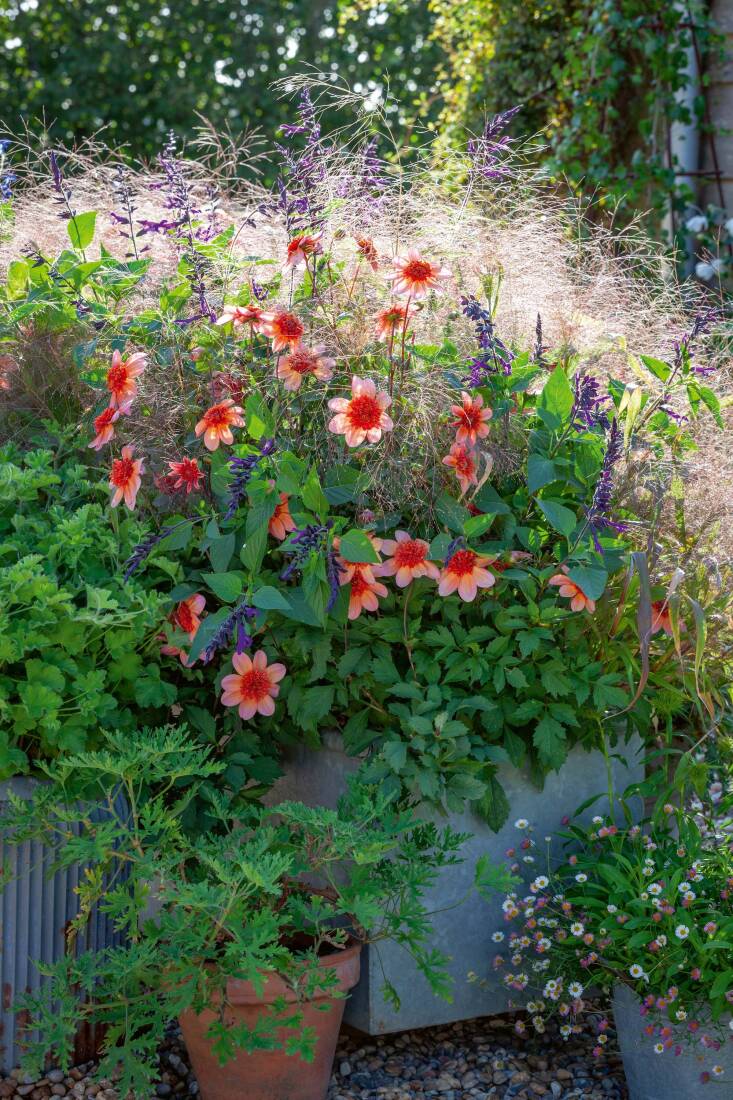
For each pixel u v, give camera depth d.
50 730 2.29
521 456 2.67
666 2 5.49
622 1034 2.46
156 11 11.76
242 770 2.65
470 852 2.66
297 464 2.45
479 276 2.94
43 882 2.47
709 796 2.77
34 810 2.29
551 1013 2.56
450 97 6.69
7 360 3.03
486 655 2.60
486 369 2.57
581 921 2.54
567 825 2.72
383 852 2.39
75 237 2.95
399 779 2.51
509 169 3.21
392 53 11.74
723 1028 2.32
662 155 5.63
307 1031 2.16
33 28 11.63
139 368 2.57
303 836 2.52
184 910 2.30
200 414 2.72
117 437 2.82
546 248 3.23
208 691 2.77
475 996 2.68
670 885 2.39
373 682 2.65
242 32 11.85
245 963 2.04
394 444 2.55
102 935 2.59
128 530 2.59
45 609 2.28
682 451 2.95
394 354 2.68
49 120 11.41
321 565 2.38
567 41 6.02
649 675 2.78
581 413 2.56
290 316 2.56
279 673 2.55
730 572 2.88
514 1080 2.57
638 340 3.24
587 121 5.68
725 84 5.58
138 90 11.70
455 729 2.48
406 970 2.61
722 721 2.92
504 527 2.66
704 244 5.56
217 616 2.43
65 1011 2.20
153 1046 2.25
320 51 11.89
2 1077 2.47
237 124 11.66
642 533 2.80
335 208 2.88
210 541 2.51
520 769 2.72
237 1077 2.33
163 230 2.92
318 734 2.71
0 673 2.38
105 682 2.48
